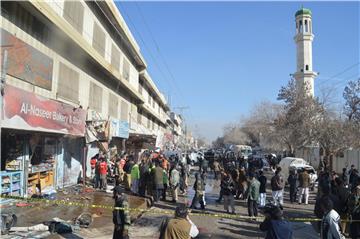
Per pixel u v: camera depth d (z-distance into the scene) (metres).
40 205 14.66
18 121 13.17
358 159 34.66
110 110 31.44
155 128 69.25
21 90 13.50
